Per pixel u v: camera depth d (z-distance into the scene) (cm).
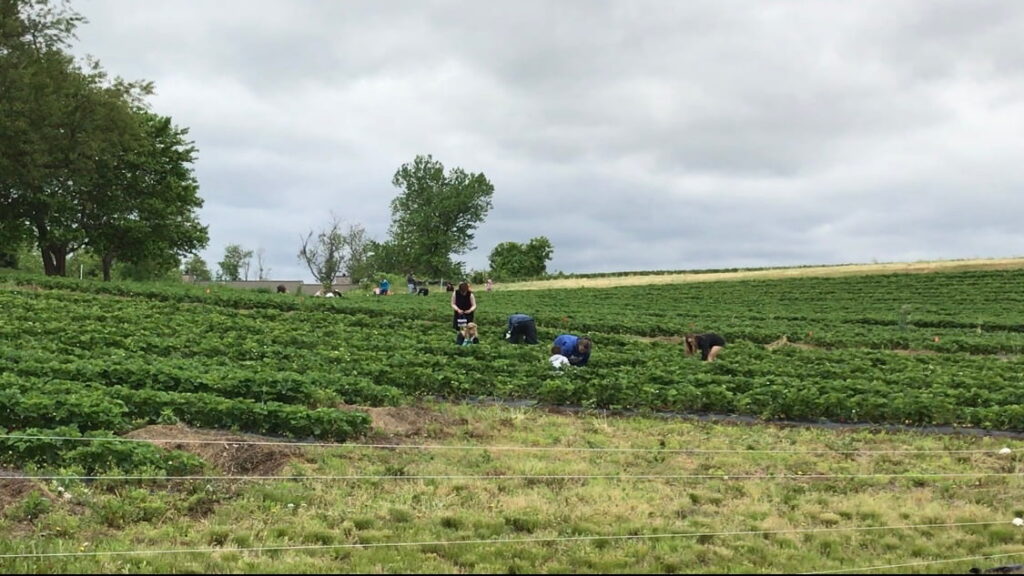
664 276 8844
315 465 1373
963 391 2217
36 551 970
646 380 2206
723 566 1016
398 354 2425
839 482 1412
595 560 1010
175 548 1002
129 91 6366
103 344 2353
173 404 1587
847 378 2545
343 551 1020
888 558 1059
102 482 1203
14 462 1271
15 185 5912
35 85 5853
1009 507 1295
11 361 1914
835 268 8681
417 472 1358
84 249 7325
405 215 14962
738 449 1631
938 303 6166
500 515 1163
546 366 2298
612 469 1431
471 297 2867
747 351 3175
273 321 3422
